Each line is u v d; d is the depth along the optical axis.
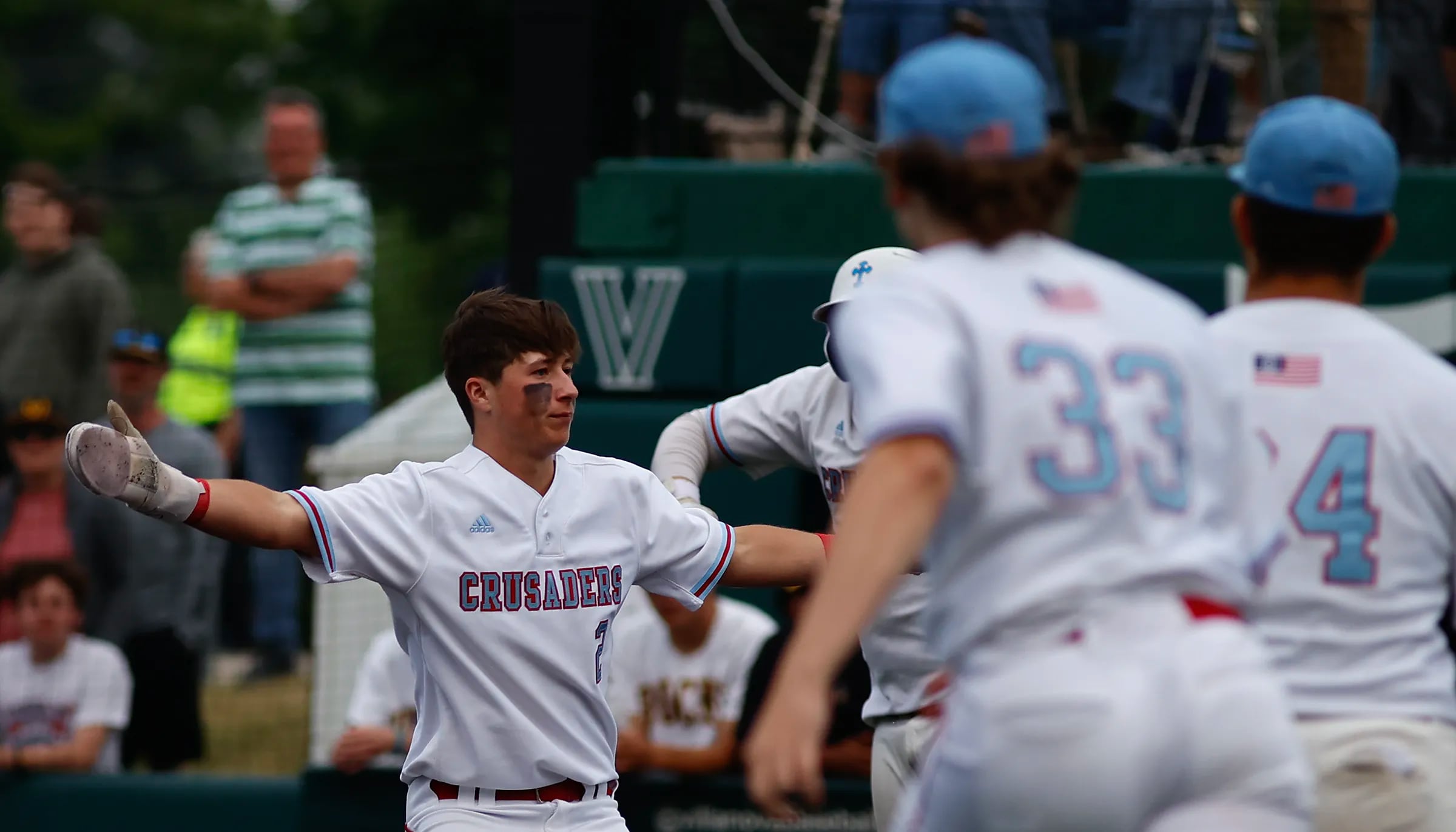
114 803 23.22
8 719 23.83
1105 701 7.74
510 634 12.77
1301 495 9.93
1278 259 10.34
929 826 8.30
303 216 27.53
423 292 35.53
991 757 7.88
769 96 24.83
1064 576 7.86
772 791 7.18
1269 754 7.96
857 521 7.38
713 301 22.66
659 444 14.66
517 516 12.89
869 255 13.72
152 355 26.30
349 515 12.45
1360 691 9.88
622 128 24.95
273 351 27.61
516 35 23.89
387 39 53.69
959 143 8.27
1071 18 23.70
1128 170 22.94
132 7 103.88
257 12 103.62
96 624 25.36
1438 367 10.08
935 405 7.50
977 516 7.94
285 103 27.62
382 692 21.75
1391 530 9.88
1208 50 23.88
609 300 22.83
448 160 25.91
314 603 25.34
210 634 26.59
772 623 21.20
